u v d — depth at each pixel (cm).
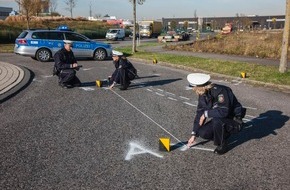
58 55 1059
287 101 912
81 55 1945
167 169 476
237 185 430
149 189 417
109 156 521
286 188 424
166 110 804
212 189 420
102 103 868
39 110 790
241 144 579
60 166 483
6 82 1123
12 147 555
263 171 473
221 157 521
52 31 1883
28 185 426
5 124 679
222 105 498
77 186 424
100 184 430
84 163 493
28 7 3841
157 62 1838
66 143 575
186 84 1165
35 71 1460
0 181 437
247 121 718
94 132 634
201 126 533
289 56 1894
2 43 3416
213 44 2595
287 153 540
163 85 1141
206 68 1527
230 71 1424
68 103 864
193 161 505
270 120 726
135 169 475
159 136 616
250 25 7988
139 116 748
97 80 1144
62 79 1060
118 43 3788
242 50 2248
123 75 1034
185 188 421
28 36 1839
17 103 857
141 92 1018
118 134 625
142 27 5503
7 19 4934
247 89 1091
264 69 1439
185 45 2845
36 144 569
